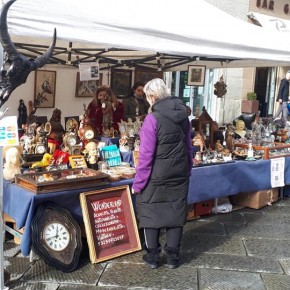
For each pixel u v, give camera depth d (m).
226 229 4.39
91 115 4.74
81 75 4.79
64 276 3.19
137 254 3.61
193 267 3.47
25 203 3.11
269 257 3.73
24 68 2.43
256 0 11.27
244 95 11.13
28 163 3.68
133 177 3.79
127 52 5.79
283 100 9.91
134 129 4.71
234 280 3.28
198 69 6.23
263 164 4.95
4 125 2.60
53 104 6.20
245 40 3.91
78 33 2.89
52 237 3.18
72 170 3.57
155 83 3.17
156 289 3.08
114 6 3.25
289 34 5.27
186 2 4.36
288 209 5.14
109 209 3.52
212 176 4.40
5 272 3.02
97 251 3.41
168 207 3.24
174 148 3.13
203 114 5.10
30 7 2.68
